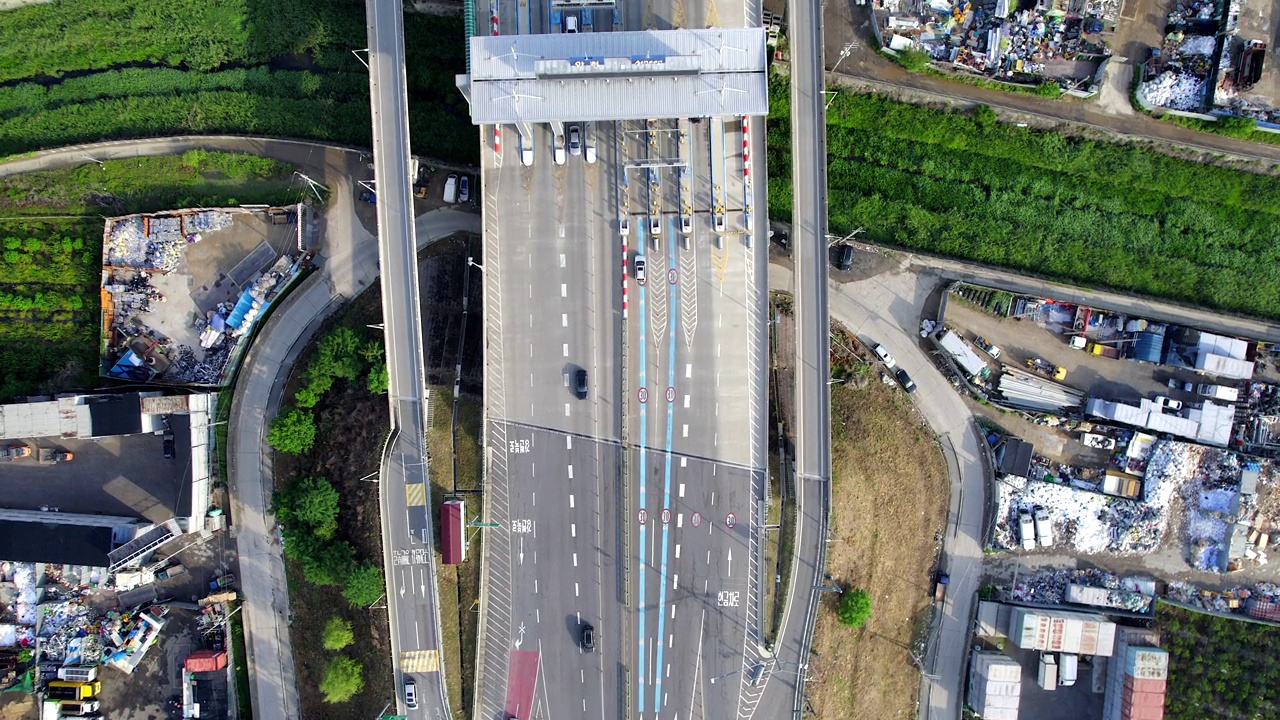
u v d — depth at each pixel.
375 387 87.25
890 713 94.50
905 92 96.62
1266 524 96.06
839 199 98.31
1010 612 95.50
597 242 87.12
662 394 87.38
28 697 95.31
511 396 87.44
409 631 87.81
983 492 96.62
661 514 87.25
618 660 87.44
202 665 92.25
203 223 95.75
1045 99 96.12
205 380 96.00
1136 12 95.00
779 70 97.00
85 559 91.56
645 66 77.31
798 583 87.00
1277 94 94.31
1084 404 96.88
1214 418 95.06
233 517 95.75
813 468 86.56
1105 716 95.94
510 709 87.31
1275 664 94.06
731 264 87.06
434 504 88.62
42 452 95.94
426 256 94.25
